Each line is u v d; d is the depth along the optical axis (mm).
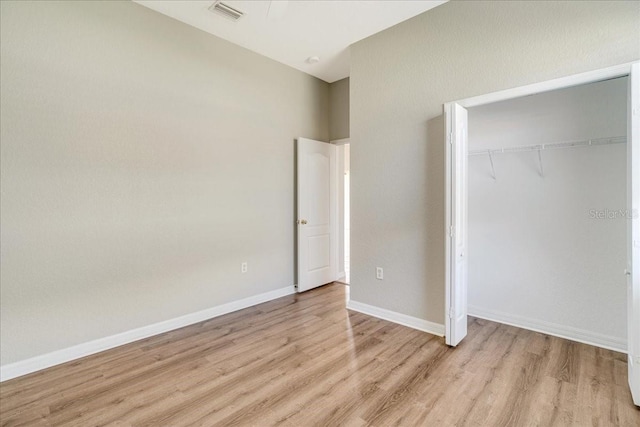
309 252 4203
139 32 2707
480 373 2160
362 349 2541
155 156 2824
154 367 2283
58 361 2338
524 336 2719
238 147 3459
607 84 2453
